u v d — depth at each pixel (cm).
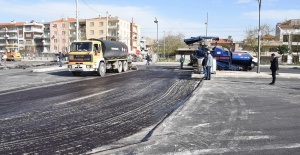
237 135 582
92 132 616
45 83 1505
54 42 10162
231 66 2445
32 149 507
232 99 1018
